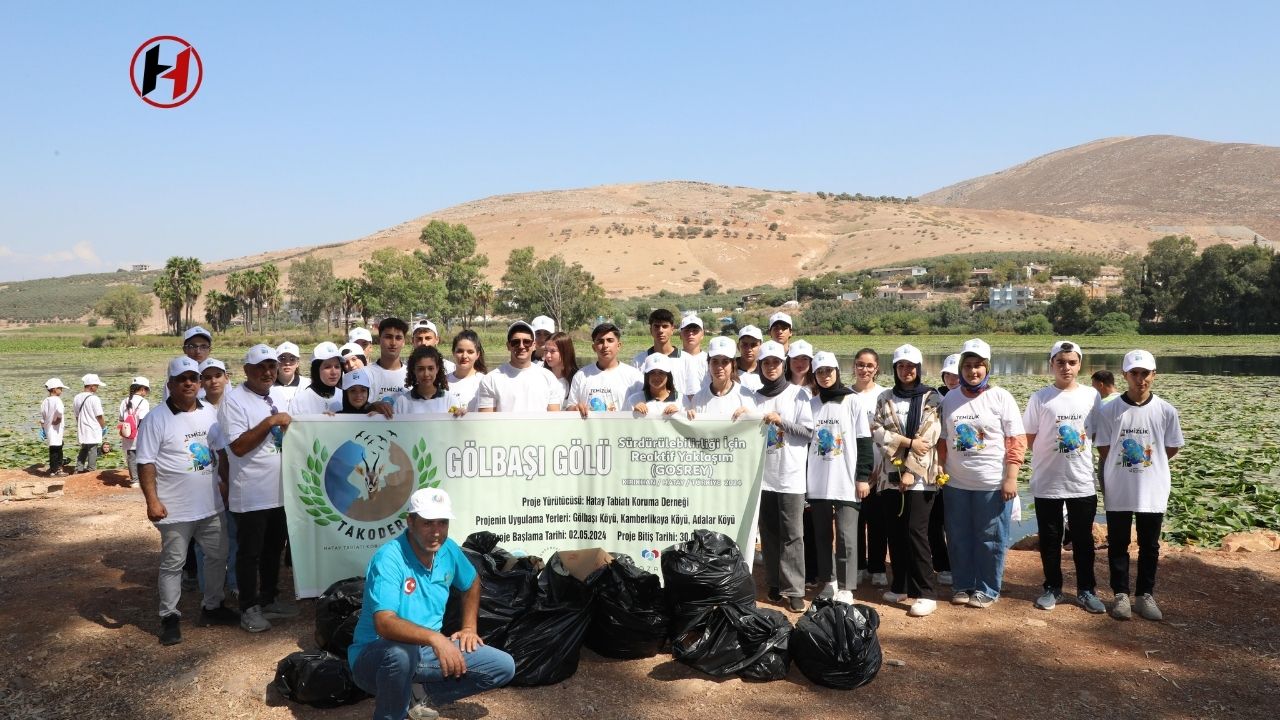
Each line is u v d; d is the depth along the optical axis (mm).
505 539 6609
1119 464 6590
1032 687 5359
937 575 7727
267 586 6609
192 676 5539
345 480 6461
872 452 6695
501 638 5301
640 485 6648
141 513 10352
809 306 128500
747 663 5441
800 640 5383
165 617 6066
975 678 5488
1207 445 17000
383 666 4473
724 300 157250
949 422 6820
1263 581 7422
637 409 6617
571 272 96500
